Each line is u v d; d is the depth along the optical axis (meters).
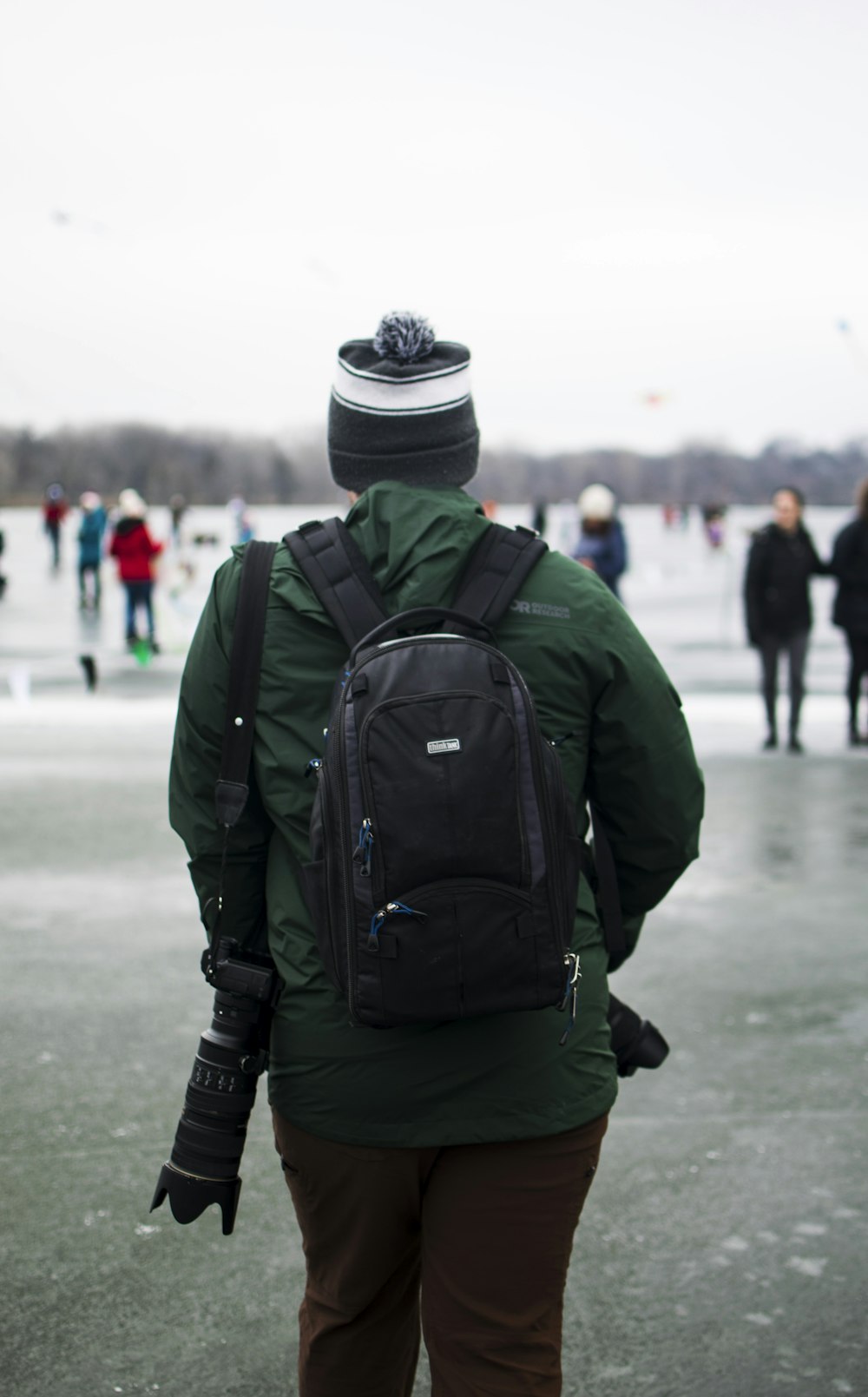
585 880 1.94
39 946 5.30
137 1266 3.07
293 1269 3.07
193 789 1.97
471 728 1.69
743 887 6.23
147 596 15.04
